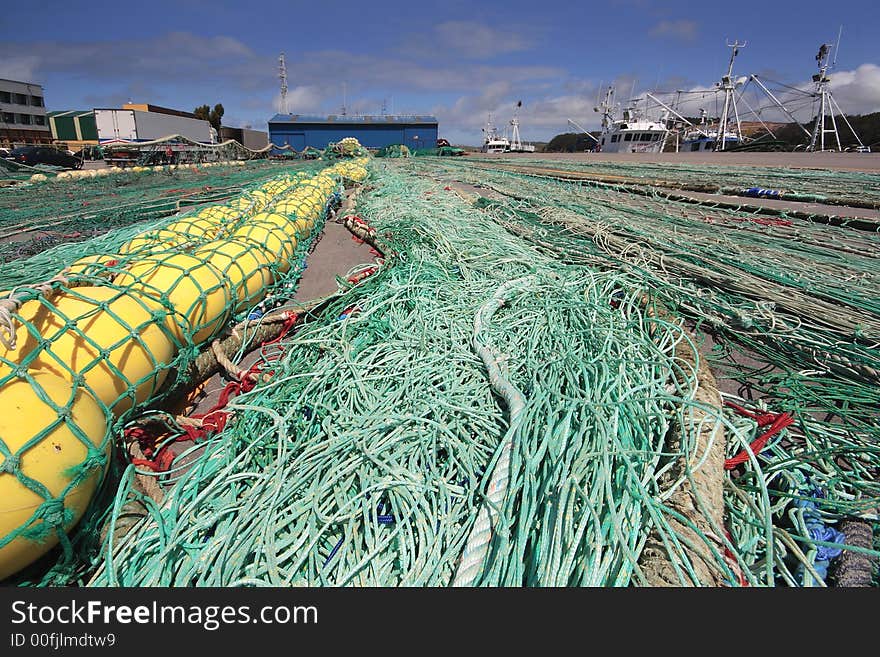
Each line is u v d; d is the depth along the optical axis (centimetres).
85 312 227
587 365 262
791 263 469
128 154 2828
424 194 938
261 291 400
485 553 169
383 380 275
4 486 153
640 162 2389
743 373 307
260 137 5406
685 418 224
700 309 378
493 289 393
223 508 196
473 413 240
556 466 187
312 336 333
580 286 407
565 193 998
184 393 301
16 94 4903
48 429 168
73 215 859
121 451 232
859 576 168
